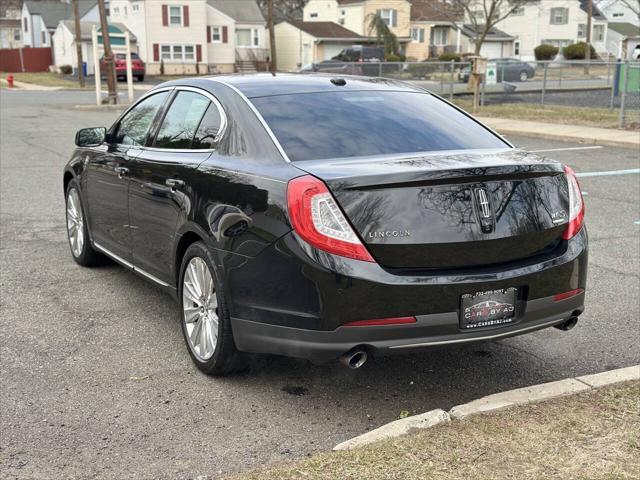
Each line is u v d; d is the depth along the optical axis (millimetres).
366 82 5023
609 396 3875
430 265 3660
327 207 3555
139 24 53500
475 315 3725
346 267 3529
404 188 3615
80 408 3963
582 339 5016
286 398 4102
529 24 65250
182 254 4621
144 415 3885
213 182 4195
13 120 22062
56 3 69812
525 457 3264
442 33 64625
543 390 3926
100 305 5684
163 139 5023
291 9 89750
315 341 3633
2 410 3928
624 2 24500
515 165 3824
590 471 3141
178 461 3416
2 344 4867
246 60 59469
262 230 3764
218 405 4008
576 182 4188
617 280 6332
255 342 3893
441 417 3605
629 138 16266
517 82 37250
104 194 5785
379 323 3576
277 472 3188
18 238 7855
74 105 28516
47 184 11273
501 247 3781
